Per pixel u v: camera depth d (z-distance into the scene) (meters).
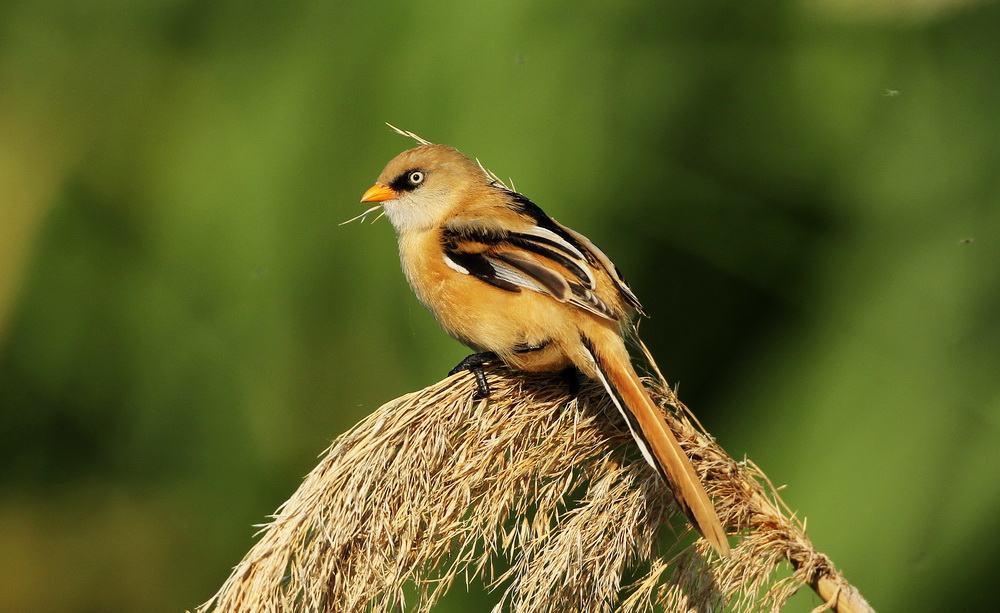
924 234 11.79
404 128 10.75
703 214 12.34
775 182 12.45
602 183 11.23
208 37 11.70
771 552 5.48
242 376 11.21
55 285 11.84
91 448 12.47
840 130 12.42
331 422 10.98
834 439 10.56
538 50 11.05
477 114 10.70
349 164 10.83
